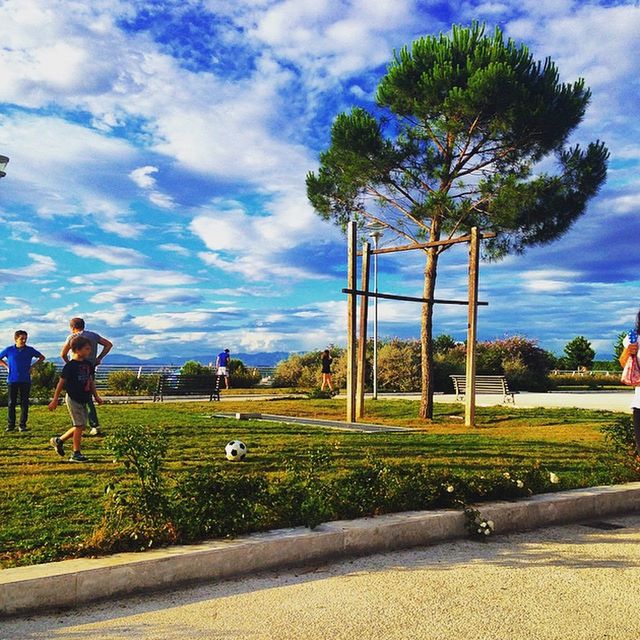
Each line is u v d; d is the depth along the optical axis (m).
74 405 9.10
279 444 11.08
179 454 9.88
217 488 5.49
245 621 4.07
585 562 5.34
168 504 5.27
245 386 36.06
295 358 38.00
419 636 3.87
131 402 23.11
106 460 9.15
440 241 16.33
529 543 5.91
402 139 17.05
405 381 31.78
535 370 36.47
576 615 4.19
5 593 4.12
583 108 16.70
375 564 5.25
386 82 17.23
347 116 17.28
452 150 16.89
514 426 15.74
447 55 16.80
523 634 3.90
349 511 5.93
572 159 17.05
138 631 3.92
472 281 15.65
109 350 12.02
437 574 5.00
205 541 5.11
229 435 12.48
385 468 6.59
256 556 5.04
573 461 9.40
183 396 27.27
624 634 3.91
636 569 5.15
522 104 15.52
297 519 5.64
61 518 5.99
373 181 17.48
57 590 4.27
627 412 18.88
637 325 7.68
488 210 16.42
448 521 6.00
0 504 6.50
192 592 4.59
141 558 4.64
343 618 4.12
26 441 11.33
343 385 33.03
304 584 4.75
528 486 6.96
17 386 13.02
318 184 18.91
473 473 8.07
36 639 3.81
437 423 16.34
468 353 15.62
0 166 7.81
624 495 7.16
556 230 17.55
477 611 4.25
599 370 53.38
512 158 16.98
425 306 17.39
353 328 16.06
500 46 16.34
